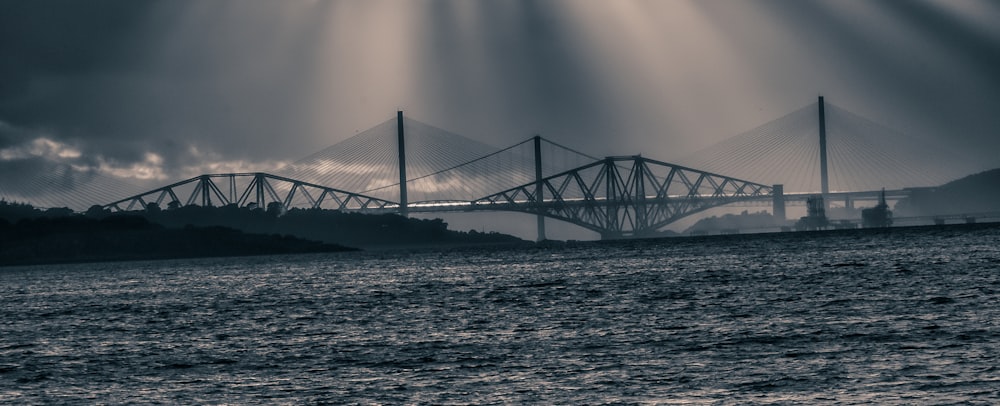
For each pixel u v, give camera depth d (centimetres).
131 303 16038
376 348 8869
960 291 11369
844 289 12544
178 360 8675
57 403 6981
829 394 6206
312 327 10838
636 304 11862
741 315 10181
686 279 15962
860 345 7775
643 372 7138
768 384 6556
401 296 14912
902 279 13625
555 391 6656
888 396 6072
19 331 11906
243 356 8756
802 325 9112
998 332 8025
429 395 6712
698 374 6975
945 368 6706
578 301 12644
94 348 9775
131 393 7212
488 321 10675
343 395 6831
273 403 6688
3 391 7419
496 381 7069
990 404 5791
